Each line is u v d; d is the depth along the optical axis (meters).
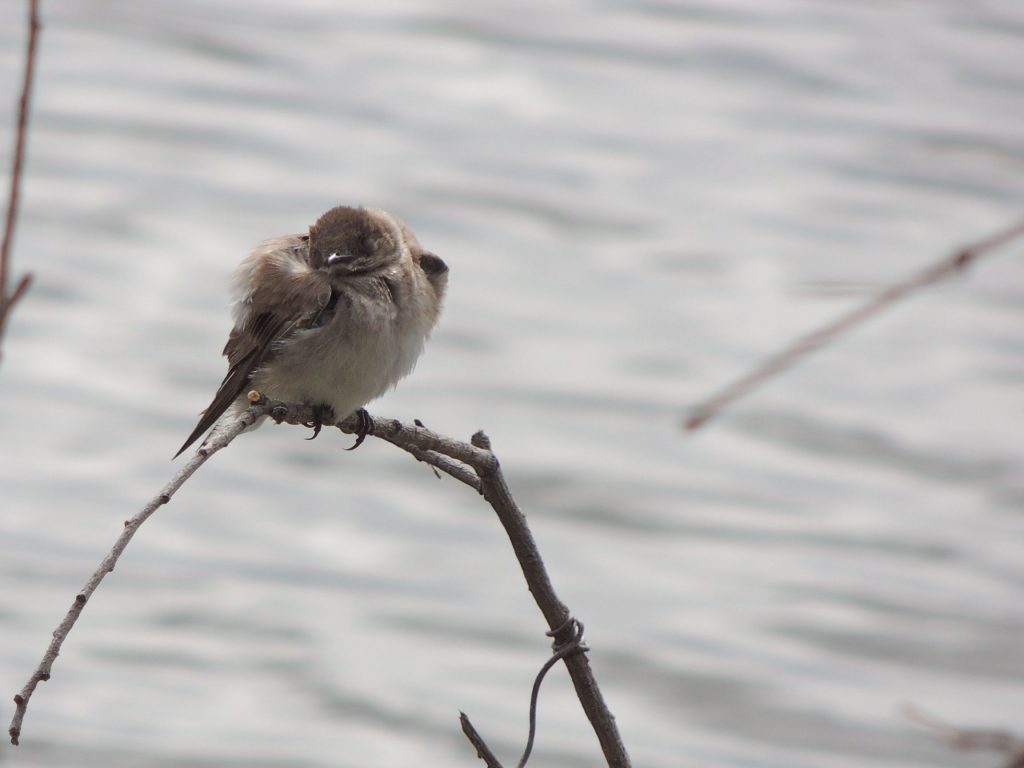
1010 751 4.46
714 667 17.84
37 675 4.47
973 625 18.88
